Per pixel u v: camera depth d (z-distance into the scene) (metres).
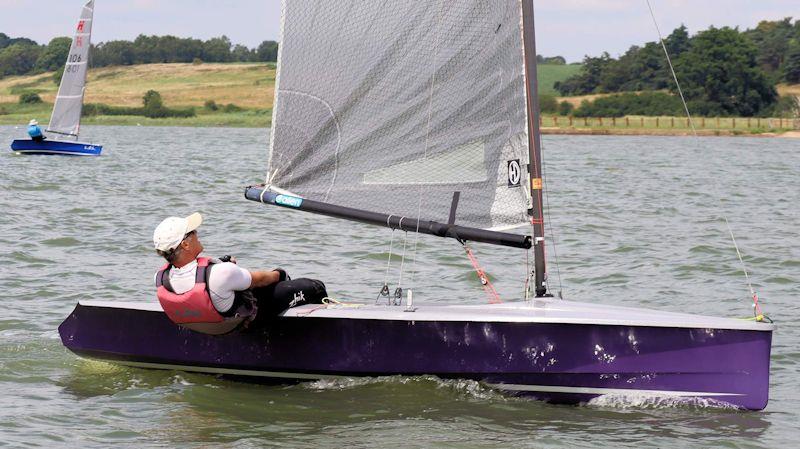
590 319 26.81
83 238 57.09
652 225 66.94
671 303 41.12
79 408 26.92
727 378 26.53
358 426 25.61
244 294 27.20
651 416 26.52
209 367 29.50
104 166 122.62
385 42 29.20
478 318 27.36
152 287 43.41
